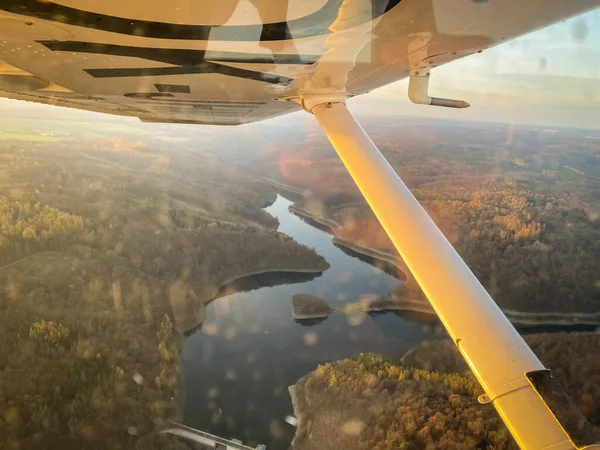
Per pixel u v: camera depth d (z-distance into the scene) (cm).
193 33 249
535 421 209
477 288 267
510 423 214
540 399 215
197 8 216
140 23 232
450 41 290
